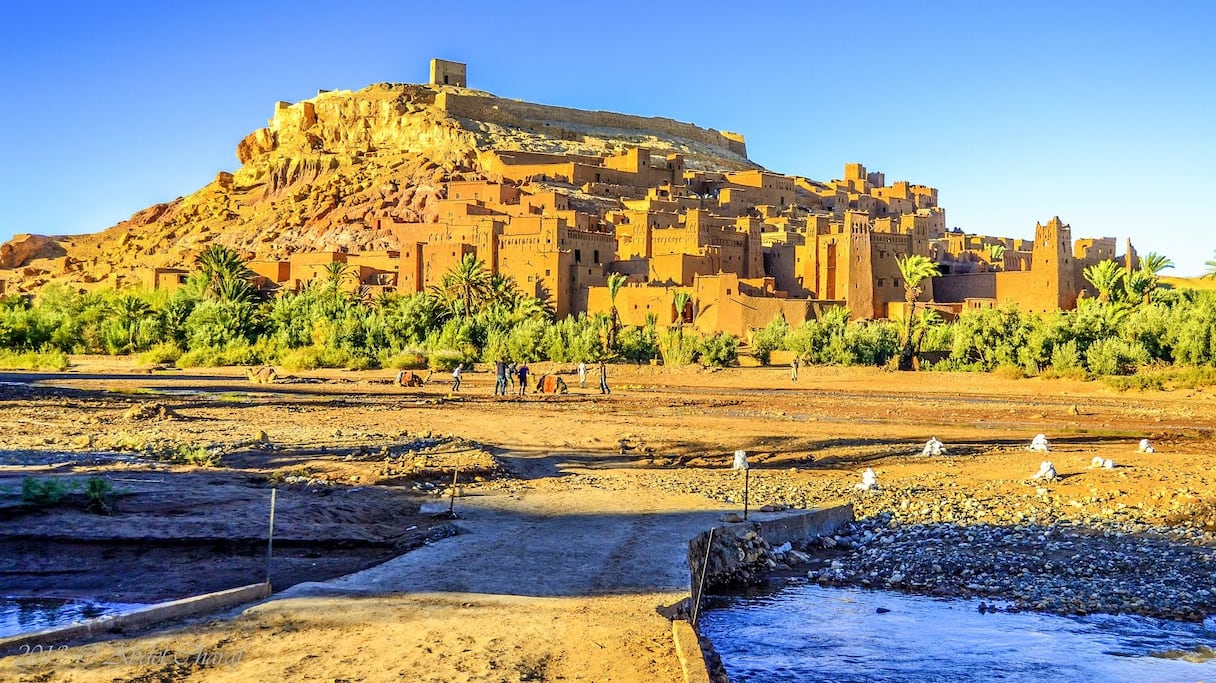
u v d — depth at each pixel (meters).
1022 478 21.05
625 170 147.50
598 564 11.52
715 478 20.84
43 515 13.98
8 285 155.38
